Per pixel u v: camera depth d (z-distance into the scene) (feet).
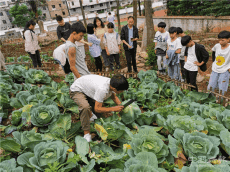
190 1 39.09
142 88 13.96
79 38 9.53
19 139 8.11
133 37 17.44
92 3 152.05
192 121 8.64
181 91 13.61
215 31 35.04
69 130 9.45
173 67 16.29
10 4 148.46
